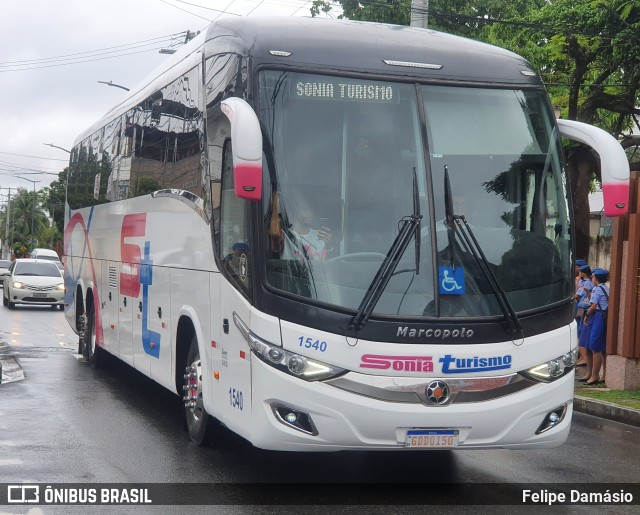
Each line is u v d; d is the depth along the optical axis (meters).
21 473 7.88
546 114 7.96
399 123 7.48
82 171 16.66
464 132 7.59
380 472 8.35
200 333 8.69
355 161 7.32
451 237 7.21
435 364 6.97
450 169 7.45
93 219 15.10
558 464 9.04
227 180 7.97
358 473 8.30
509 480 8.21
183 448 9.09
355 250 7.10
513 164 7.64
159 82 11.16
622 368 14.34
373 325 6.93
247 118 6.79
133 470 8.12
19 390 12.66
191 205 9.13
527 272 7.42
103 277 14.05
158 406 11.63
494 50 8.28
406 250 7.12
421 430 6.96
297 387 6.86
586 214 22.94
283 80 7.39
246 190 6.70
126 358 12.16
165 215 10.20
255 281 7.09
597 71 26.47
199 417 9.09
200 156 8.87
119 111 13.67
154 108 11.20
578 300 15.64
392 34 8.09
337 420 6.86
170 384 9.81
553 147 7.87
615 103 24.08
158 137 10.82
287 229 7.11
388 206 7.24
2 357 16.73
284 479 7.96
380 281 7.01
